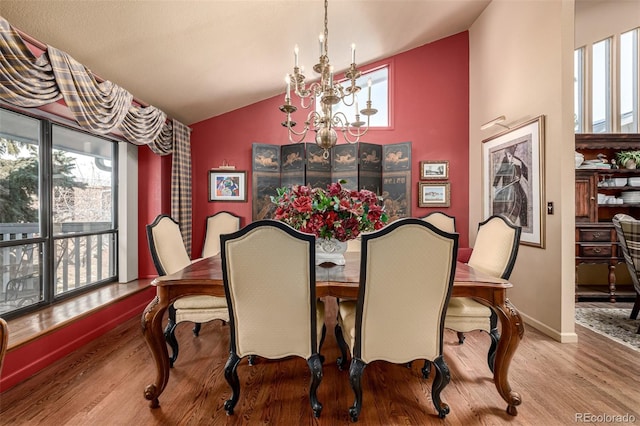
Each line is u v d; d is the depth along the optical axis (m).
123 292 2.89
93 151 3.02
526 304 2.83
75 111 2.07
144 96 3.03
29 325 2.06
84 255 2.91
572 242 2.40
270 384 1.80
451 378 1.86
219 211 4.02
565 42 2.42
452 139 4.06
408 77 4.09
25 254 2.33
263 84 3.63
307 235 1.40
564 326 2.39
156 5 2.05
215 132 4.04
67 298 2.66
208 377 1.87
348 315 1.76
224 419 1.48
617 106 3.67
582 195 3.44
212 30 2.45
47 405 1.58
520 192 2.91
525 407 1.57
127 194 3.34
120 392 1.70
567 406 1.58
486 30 3.57
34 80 1.79
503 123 3.22
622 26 3.66
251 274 1.44
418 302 1.45
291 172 3.93
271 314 1.48
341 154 3.89
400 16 3.21
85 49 2.16
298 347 1.50
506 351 1.52
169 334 1.98
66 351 2.13
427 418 1.49
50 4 1.77
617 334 2.53
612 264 3.38
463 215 4.05
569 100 2.42
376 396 1.67
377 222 1.92
